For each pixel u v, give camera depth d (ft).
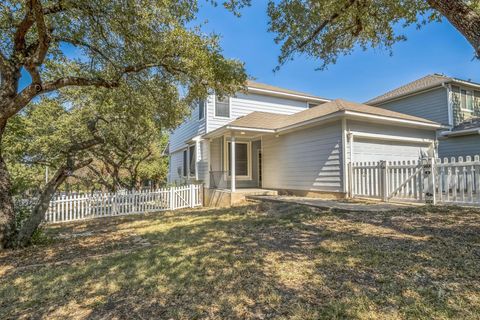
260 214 25.86
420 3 20.01
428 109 49.01
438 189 22.89
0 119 17.21
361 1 20.43
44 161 36.60
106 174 53.36
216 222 23.25
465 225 15.80
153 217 31.12
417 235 14.57
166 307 8.77
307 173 36.17
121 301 9.40
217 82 22.76
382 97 57.62
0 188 18.15
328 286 9.37
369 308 7.83
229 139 46.80
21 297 10.14
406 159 36.37
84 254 16.20
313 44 24.40
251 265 11.82
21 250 17.60
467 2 15.75
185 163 59.00
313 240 15.12
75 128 37.09
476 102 49.34
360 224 17.95
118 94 26.43
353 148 31.71
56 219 31.07
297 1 22.04
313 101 56.80
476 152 42.98
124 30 18.84
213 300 8.99
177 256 13.73
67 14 18.11
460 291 8.40
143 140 42.70
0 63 17.07
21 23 17.10
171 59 20.97
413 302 7.96
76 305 9.31
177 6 18.45
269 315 7.89
